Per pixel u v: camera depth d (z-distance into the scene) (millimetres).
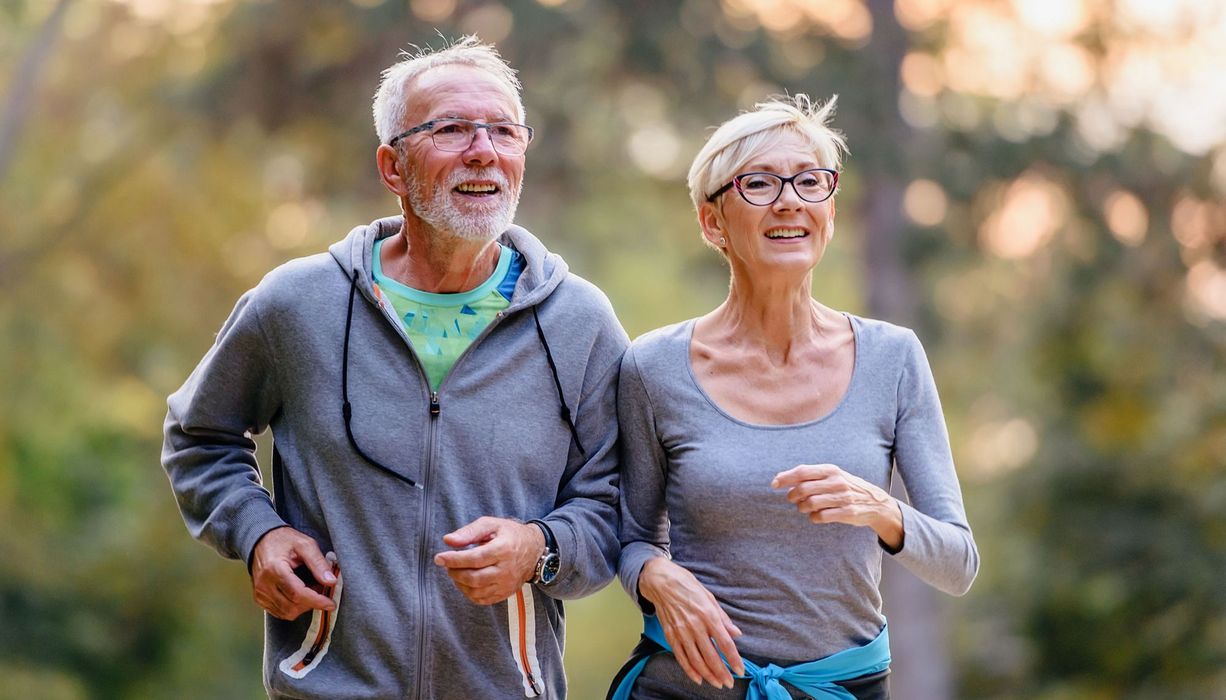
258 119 18000
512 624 4547
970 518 18844
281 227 19328
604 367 4750
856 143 16719
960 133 17422
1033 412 17938
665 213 20266
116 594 18891
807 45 17875
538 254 4758
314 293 4609
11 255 19234
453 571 4258
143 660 19203
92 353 19656
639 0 17016
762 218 4484
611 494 4699
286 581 4363
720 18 17281
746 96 17422
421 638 4438
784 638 4406
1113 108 18062
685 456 4523
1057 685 16906
